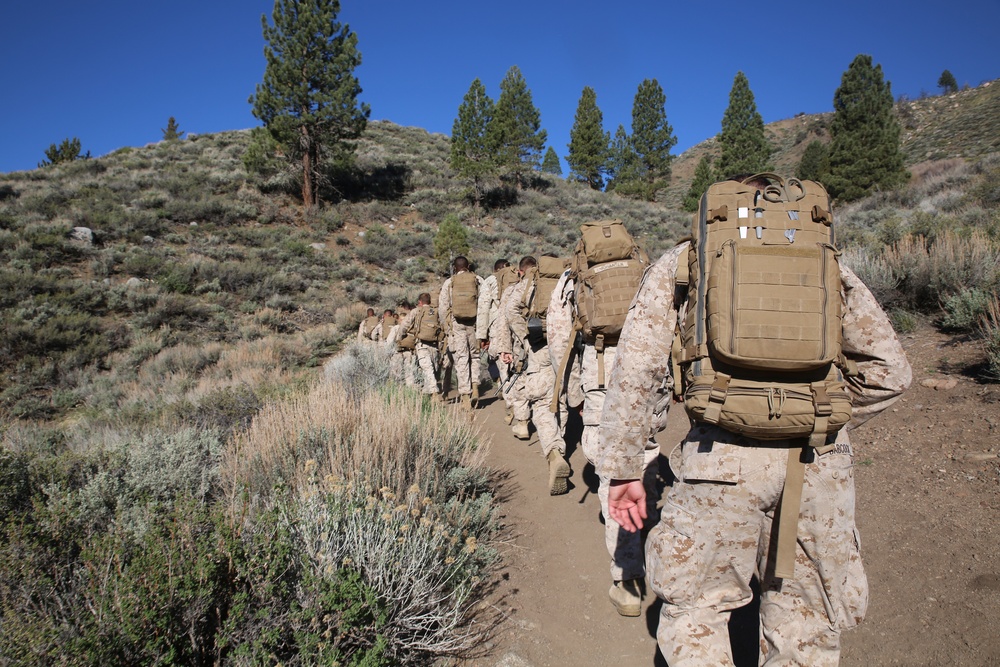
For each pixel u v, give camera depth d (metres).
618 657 2.73
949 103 70.69
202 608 2.40
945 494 3.49
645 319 1.87
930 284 6.89
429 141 50.50
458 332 7.99
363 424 4.71
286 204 29.16
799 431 1.60
